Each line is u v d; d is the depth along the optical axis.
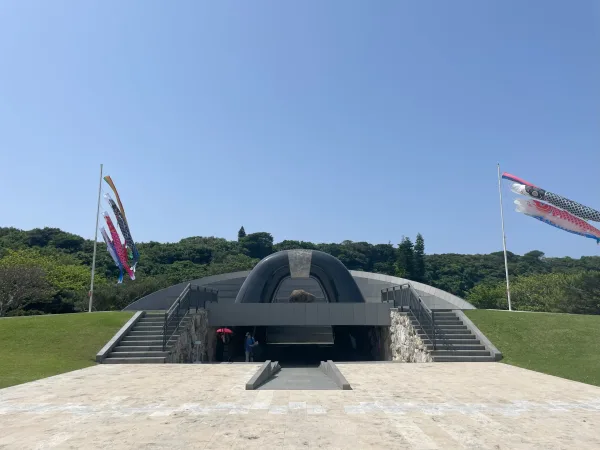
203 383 11.66
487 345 17.05
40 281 35.28
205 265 72.38
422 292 35.38
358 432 6.97
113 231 27.75
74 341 17.11
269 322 21.69
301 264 25.16
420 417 7.93
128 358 16.05
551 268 78.31
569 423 7.57
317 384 11.84
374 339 24.75
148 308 35.50
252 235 90.44
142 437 6.71
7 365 13.91
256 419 7.77
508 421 7.68
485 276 77.56
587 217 25.22
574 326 18.30
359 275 39.56
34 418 7.91
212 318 21.80
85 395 10.02
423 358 17.06
